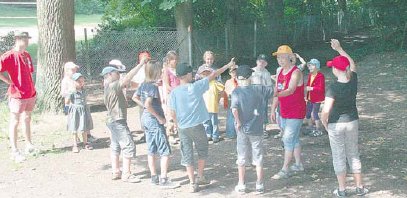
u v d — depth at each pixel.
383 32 21.64
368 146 9.00
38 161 8.49
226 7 21.05
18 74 8.36
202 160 7.05
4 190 7.18
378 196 6.64
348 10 34.28
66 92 8.94
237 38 21.33
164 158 7.12
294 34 26.52
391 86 14.96
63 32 11.59
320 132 9.80
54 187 7.28
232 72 9.36
